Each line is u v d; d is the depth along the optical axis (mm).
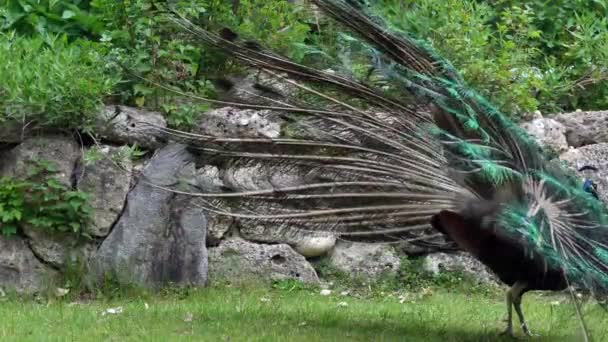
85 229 8320
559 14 11375
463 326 7508
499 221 6211
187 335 6797
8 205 8156
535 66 11102
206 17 9086
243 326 7133
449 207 6445
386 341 6816
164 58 8836
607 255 6215
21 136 8352
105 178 8398
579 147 10000
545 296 8898
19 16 9945
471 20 10023
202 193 7059
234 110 8766
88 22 10000
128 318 7340
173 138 7312
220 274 8742
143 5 8969
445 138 6504
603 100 10805
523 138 6688
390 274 9094
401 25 9688
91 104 8430
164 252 8414
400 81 6738
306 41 9266
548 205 6340
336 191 6758
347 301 8422
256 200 6883
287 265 8875
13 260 8164
